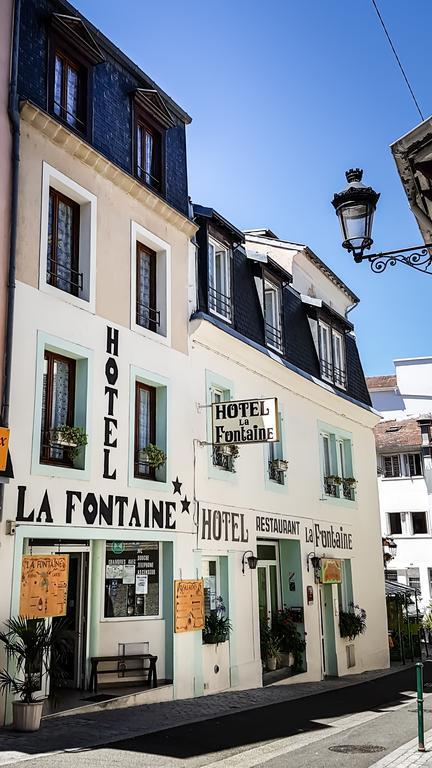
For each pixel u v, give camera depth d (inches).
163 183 558.9
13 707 355.6
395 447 1398.9
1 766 286.2
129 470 475.2
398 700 557.3
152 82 556.1
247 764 315.0
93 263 470.6
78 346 446.6
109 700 428.8
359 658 809.5
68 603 463.8
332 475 797.9
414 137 239.9
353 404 856.9
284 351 711.1
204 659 526.0
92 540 466.9
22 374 402.3
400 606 1027.3
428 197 271.4
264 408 540.4
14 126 417.1
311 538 722.8
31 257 420.5
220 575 570.6
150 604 494.3
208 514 551.2
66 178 456.1
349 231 289.0
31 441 400.8
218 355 597.6
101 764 298.0
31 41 444.5
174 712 437.7
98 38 497.4
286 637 665.0
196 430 553.0
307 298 783.7
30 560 389.1
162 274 546.3
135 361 496.7
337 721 442.9
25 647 354.9
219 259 632.4
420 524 1391.5
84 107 484.4
